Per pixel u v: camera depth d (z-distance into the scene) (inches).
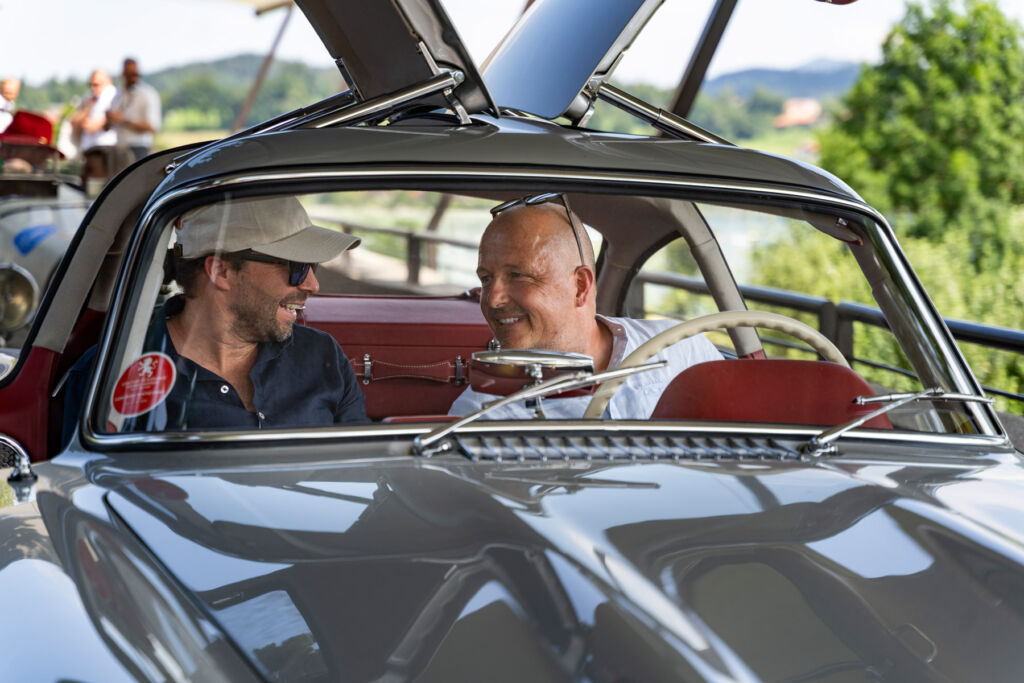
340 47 88.6
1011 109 1112.2
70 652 45.0
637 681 42.4
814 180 84.1
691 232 83.4
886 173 1129.4
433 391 82.7
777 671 43.8
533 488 60.3
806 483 63.3
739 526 55.5
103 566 52.1
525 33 103.6
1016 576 53.1
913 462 72.6
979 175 1099.3
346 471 63.7
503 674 43.9
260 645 46.7
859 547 54.3
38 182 293.9
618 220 81.8
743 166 83.2
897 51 1145.4
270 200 73.4
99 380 70.0
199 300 71.9
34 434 94.7
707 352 84.9
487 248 82.0
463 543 53.4
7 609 49.0
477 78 85.5
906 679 44.5
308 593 49.2
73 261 94.0
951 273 457.4
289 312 74.6
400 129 81.6
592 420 72.9
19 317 247.6
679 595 48.1
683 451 69.6
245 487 60.9
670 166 80.7
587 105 92.2
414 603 48.1
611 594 47.4
